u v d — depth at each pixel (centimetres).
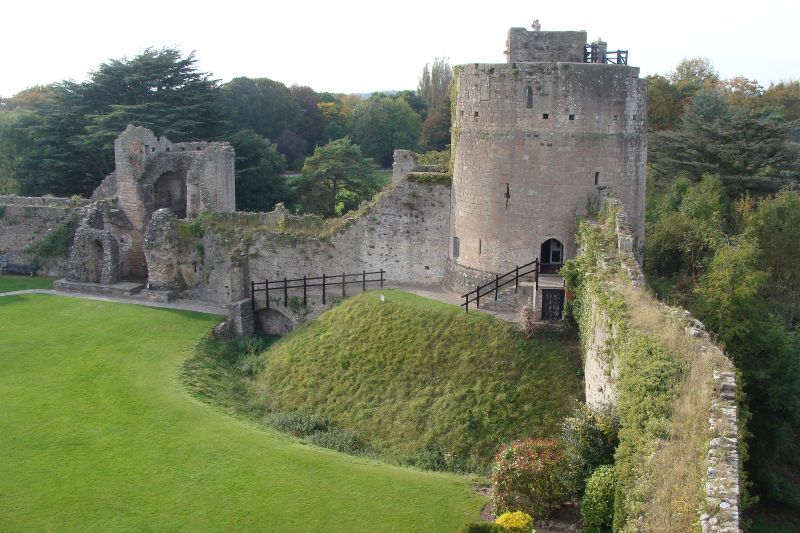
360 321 3919
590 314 2973
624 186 3728
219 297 4722
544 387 3225
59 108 7306
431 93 13400
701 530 1383
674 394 1820
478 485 2595
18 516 2331
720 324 3228
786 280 4712
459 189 4041
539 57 4025
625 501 1820
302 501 2444
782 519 3006
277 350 4062
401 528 2277
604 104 3609
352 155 8425
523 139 3653
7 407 3119
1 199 5591
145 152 5341
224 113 7731
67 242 5369
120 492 2483
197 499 2447
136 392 3312
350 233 4491
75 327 4134
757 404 3123
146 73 7288
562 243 3703
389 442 3181
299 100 12419
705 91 8069
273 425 3309
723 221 4981
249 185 7544
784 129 6438
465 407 3222
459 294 4053
